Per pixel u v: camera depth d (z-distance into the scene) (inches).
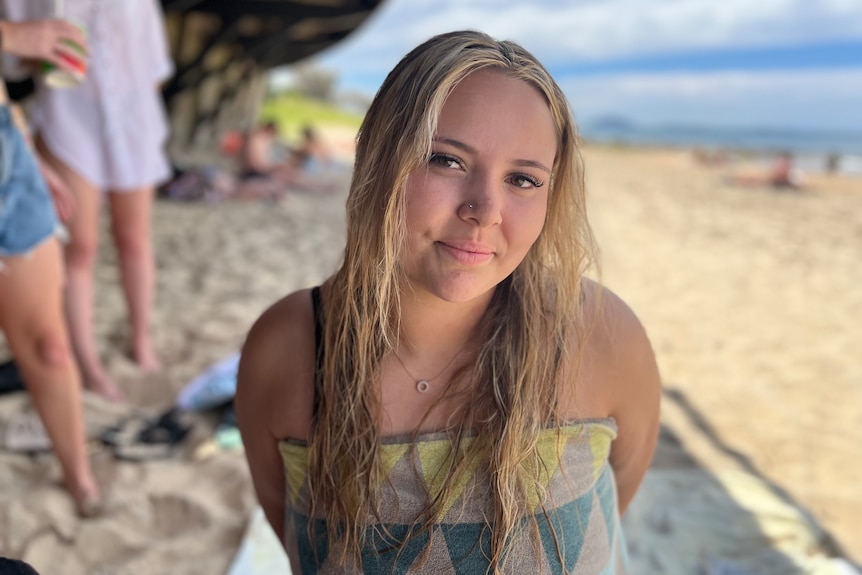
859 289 220.5
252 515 79.0
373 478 36.8
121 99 98.6
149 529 78.2
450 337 37.6
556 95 34.3
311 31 402.6
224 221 262.5
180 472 88.0
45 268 68.1
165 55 106.2
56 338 71.7
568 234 37.4
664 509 86.5
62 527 75.4
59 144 95.1
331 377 38.0
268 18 331.9
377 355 37.6
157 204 282.0
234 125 634.2
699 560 77.2
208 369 118.6
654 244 282.2
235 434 95.6
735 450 107.4
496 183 32.0
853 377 142.9
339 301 37.7
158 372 114.5
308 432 39.6
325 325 38.5
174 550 73.8
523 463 36.8
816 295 211.9
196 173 308.0
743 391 133.0
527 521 37.2
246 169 344.2
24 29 67.0
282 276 192.1
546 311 38.7
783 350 159.0
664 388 132.9
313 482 38.9
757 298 205.9
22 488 81.0
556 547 37.8
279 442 41.8
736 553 78.8
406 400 38.1
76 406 75.8
